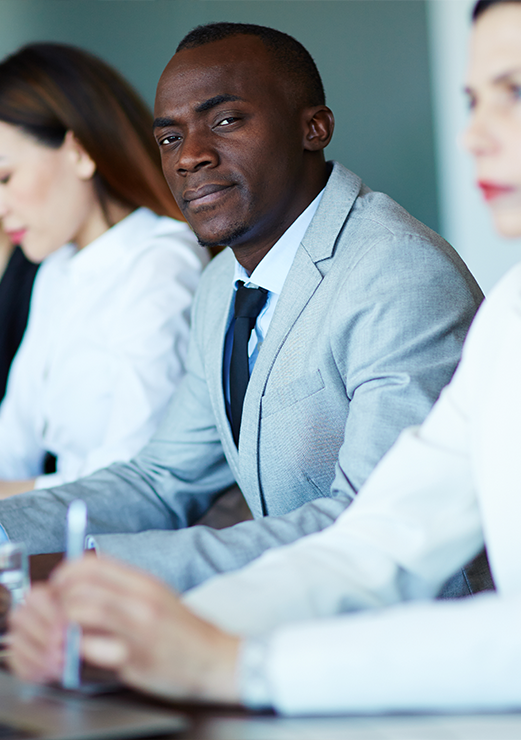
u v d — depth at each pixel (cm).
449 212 439
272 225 174
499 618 72
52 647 81
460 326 150
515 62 87
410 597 98
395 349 147
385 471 106
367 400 143
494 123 90
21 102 276
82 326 273
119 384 251
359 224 165
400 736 62
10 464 304
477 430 101
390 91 445
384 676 71
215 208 171
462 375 109
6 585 106
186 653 75
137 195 284
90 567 80
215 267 204
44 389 289
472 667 70
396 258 154
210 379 185
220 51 172
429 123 440
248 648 75
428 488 103
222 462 199
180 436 196
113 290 271
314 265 164
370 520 101
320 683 71
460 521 102
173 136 175
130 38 462
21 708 73
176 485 192
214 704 74
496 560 98
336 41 450
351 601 90
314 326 160
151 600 77
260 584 88
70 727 66
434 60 437
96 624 76
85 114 278
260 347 171
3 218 290
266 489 170
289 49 176
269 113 171
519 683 70
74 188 282
